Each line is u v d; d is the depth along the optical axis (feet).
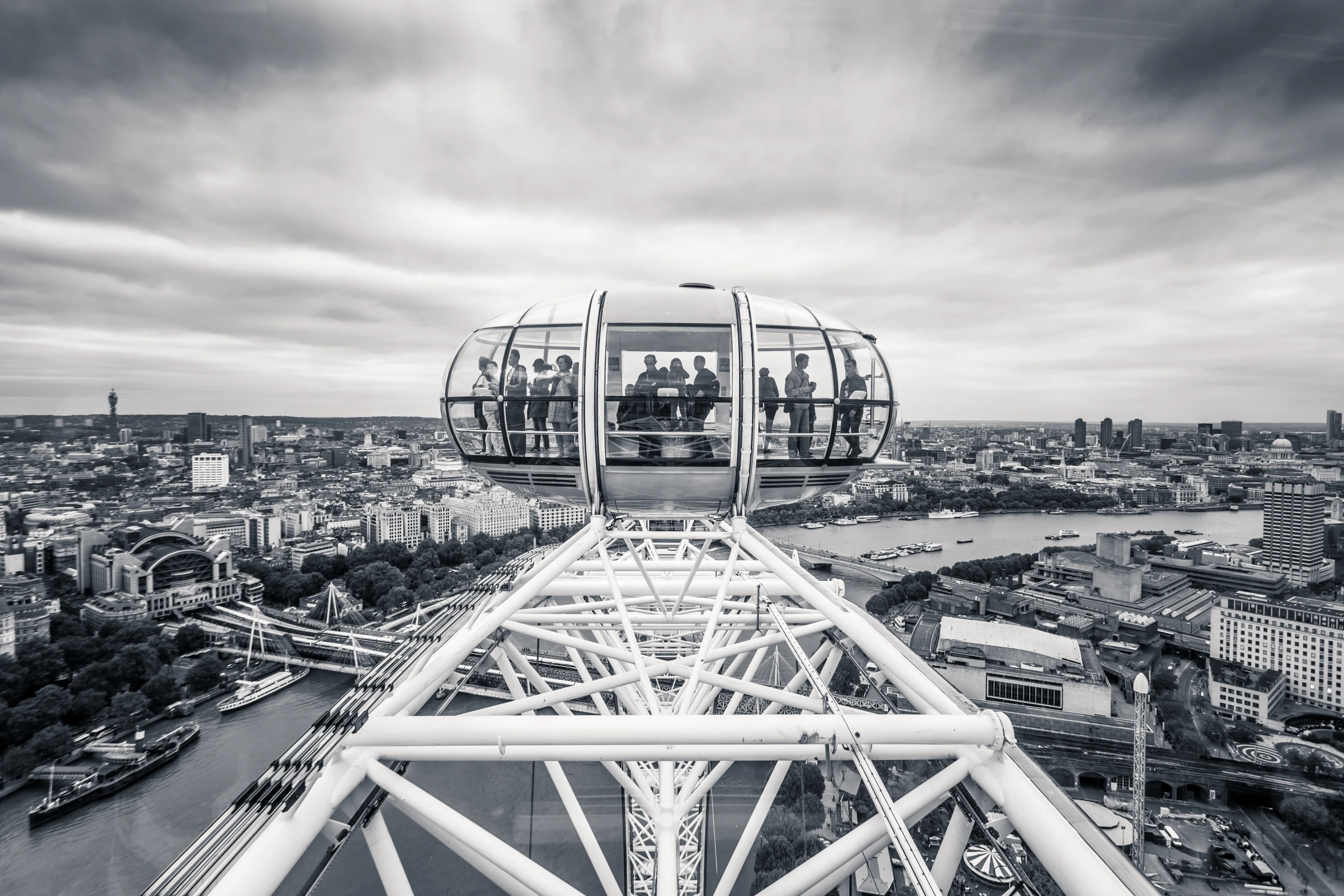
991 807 50.55
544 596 85.05
